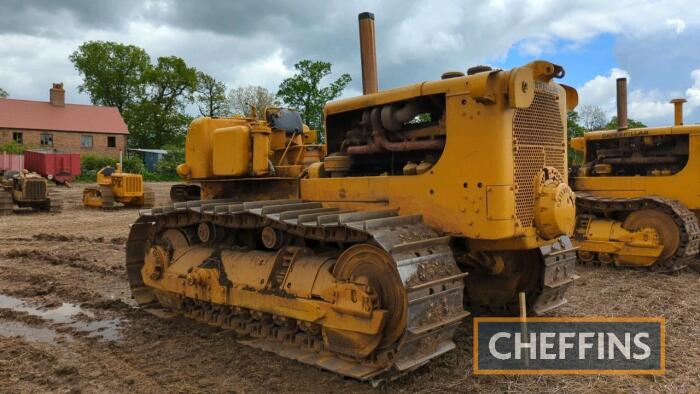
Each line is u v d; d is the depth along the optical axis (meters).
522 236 4.94
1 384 4.73
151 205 22.78
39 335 6.11
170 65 63.72
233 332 6.04
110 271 9.23
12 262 10.26
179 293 6.53
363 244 4.75
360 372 4.54
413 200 5.13
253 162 6.24
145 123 62.00
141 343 5.79
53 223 16.70
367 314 4.49
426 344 4.46
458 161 4.83
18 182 20.22
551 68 4.93
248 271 5.80
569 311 6.66
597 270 9.30
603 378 4.71
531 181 4.99
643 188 9.73
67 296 7.82
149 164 54.59
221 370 5.00
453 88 4.85
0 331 6.25
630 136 10.12
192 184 7.69
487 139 4.66
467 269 6.36
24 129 46.47
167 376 4.87
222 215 6.03
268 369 4.98
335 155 5.89
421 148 5.16
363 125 5.73
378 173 5.86
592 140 10.88
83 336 6.04
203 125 6.82
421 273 4.38
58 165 31.78
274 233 5.66
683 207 9.02
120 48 63.41
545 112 5.19
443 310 4.50
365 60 6.04
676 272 9.01
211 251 6.41
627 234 9.22
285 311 5.26
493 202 4.65
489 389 4.51
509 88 4.55
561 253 5.92
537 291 5.90
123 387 4.66
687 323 6.19
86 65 61.97
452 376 4.76
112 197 21.75
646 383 4.61
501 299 6.21
